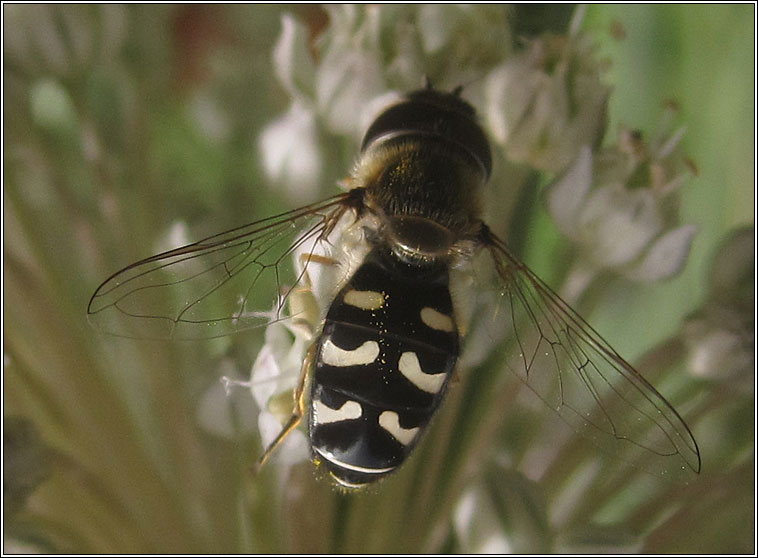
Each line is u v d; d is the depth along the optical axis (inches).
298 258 2.5
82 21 2.7
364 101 2.6
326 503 2.5
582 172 2.6
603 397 2.5
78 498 2.6
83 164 2.8
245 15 3.0
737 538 2.6
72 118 2.8
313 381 2.5
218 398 2.5
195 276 2.5
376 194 2.5
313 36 3.0
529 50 2.6
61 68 2.7
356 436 2.4
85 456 2.6
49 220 2.7
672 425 2.4
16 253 2.6
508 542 2.5
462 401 2.6
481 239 2.5
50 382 2.6
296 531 2.5
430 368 2.5
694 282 2.9
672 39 2.9
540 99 2.6
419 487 2.6
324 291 2.5
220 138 2.9
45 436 2.6
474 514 2.5
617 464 2.6
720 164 2.9
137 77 2.8
